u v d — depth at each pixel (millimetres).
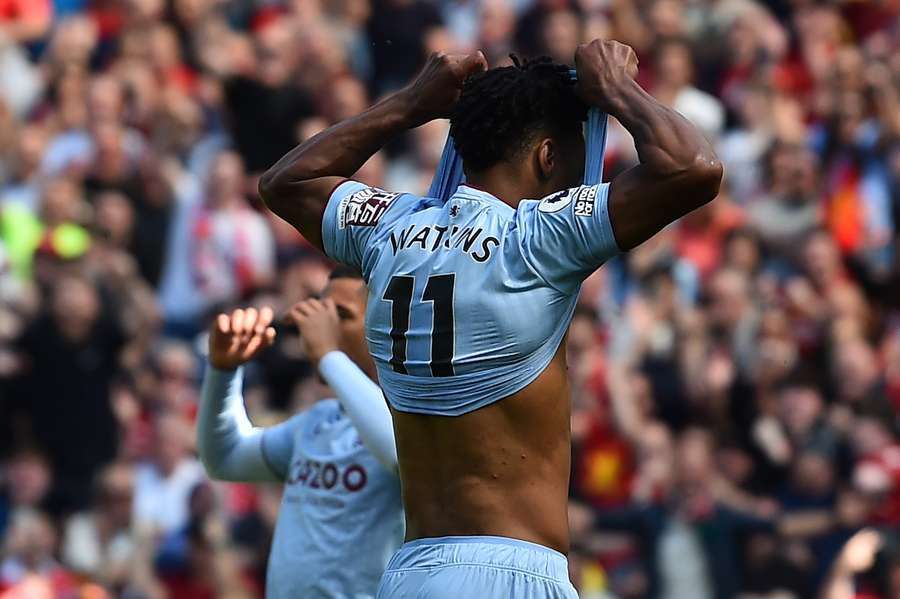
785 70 45875
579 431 32031
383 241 12188
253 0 45219
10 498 31156
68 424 32156
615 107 11734
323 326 15008
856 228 39312
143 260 35500
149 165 36312
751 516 30359
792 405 32406
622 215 11430
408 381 11961
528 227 11695
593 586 29859
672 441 32219
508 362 11695
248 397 32031
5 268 33844
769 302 35219
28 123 40812
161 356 32938
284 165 12797
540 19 44250
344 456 15273
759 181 39750
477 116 12055
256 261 35875
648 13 44906
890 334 36969
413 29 44000
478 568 11680
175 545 30359
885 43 45938
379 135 12742
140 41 41250
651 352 34438
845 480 31594
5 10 43906
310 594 15078
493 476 11781
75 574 30234
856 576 29641
